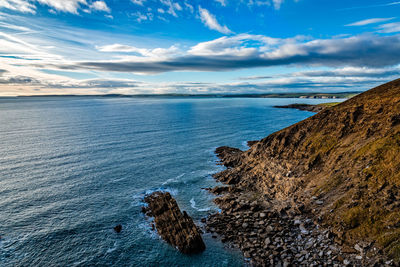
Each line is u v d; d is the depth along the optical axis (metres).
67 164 60.56
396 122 36.94
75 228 33.81
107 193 45.19
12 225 33.97
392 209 25.75
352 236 25.72
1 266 26.41
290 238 28.62
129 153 71.94
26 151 71.75
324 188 34.84
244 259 26.94
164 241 31.20
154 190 47.12
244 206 38.09
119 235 32.56
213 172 58.00
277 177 44.75
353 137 41.22
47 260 27.59
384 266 21.42
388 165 30.64
